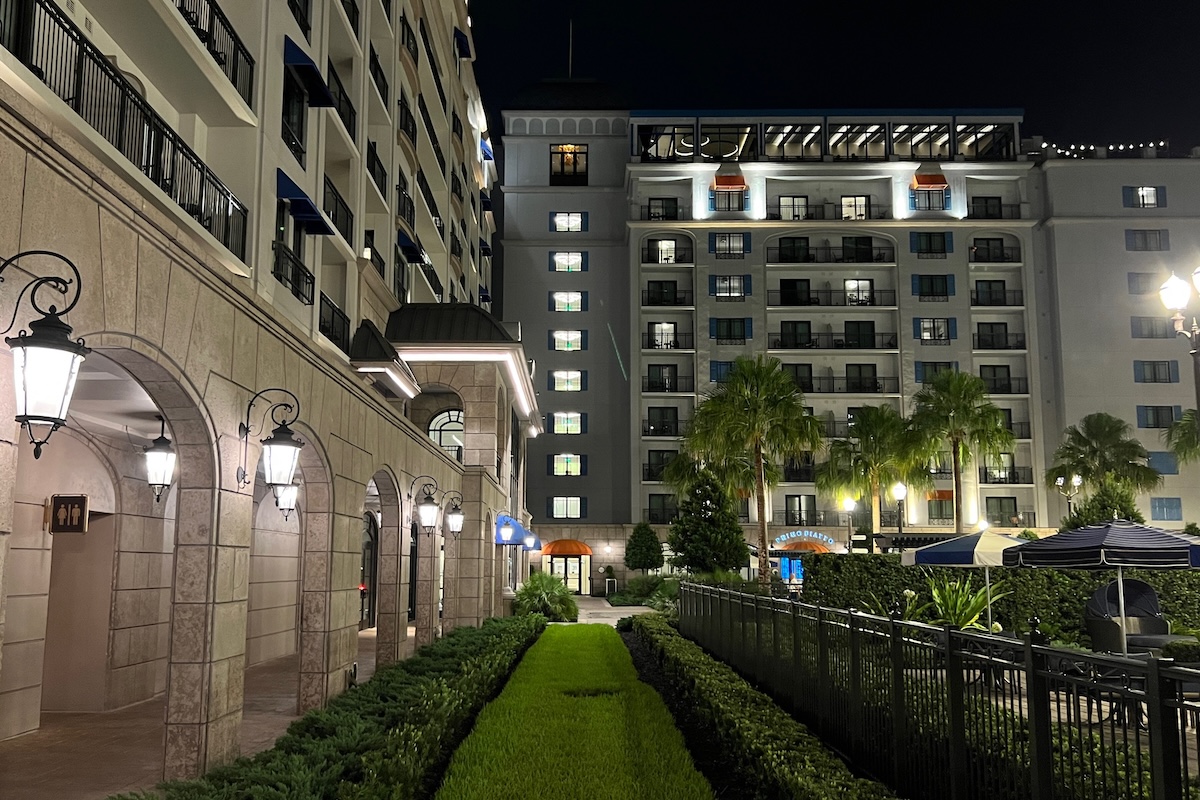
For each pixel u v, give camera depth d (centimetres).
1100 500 3000
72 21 1119
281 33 1758
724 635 1805
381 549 1688
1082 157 6312
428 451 2034
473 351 2869
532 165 6531
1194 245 6144
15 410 542
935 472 5891
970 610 1720
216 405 862
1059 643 2191
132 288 695
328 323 2098
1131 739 612
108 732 1160
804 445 3412
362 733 901
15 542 1152
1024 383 6100
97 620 1316
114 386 1015
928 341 6056
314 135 1986
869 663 902
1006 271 6250
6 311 540
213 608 858
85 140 1049
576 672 1688
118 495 1336
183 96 1498
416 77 3089
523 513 4353
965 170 6206
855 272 6197
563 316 6344
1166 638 1623
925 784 750
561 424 6212
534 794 792
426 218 3406
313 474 1239
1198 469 5894
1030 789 576
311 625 1241
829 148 6212
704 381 6034
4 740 1110
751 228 6159
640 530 5634
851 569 2591
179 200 1411
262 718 1291
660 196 6275
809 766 763
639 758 945
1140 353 6041
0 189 533
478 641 1850
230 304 895
